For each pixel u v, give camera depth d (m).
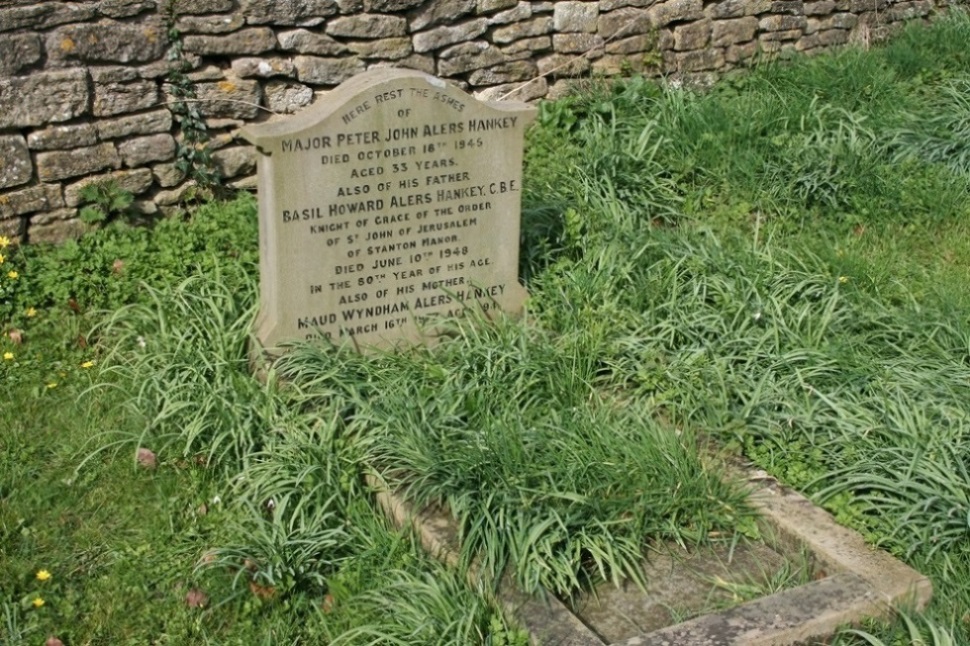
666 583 2.22
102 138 3.26
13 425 2.66
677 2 4.12
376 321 2.86
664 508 2.31
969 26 4.52
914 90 4.17
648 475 2.35
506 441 2.39
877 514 2.34
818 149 3.65
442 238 2.87
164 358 2.75
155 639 2.18
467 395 2.58
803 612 2.05
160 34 3.29
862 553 2.21
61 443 2.62
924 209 3.55
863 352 2.78
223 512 2.45
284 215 2.65
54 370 2.85
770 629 2.01
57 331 2.95
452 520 2.31
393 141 2.71
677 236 3.25
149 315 2.93
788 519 2.30
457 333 2.90
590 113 3.82
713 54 4.26
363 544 2.34
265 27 3.44
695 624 2.02
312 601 2.25
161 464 2.55
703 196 3.54
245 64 3.43
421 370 2.71
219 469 2.54
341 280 2.78
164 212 3.41
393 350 2.83
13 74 3.11
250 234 3.23
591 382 2.72
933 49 4.44
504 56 3.87
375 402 2.59
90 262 3.10
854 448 2.45
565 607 2.11
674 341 2.85
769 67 4.21
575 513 2.26
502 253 2.95
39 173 3.19
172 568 2.32
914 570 2.17
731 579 2.23
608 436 2.43
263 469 2.46
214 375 2.71
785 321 2.88
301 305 2.76
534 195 3.39
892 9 4.69
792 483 2.43
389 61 3.67
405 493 2.37
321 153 2.64
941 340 2.81
